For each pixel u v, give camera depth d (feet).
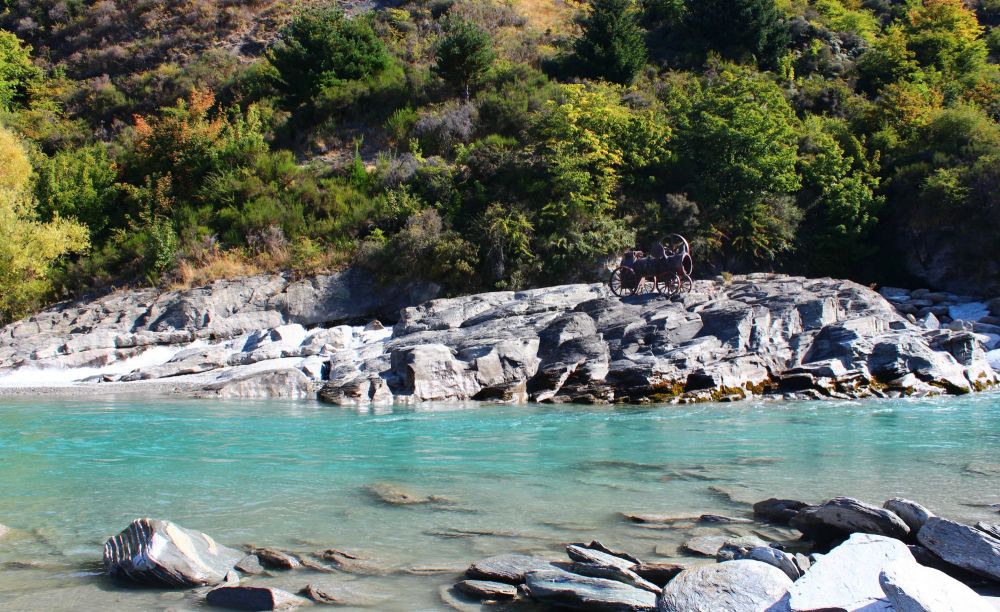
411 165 89.97
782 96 95.96
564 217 79.20
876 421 38.45
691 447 31.27
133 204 95.61
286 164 94.38
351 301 76.69
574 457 29.07
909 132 95.45
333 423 38.50
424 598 14.30
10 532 18.84
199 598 14.34
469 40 107.55
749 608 12.44
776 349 53.78
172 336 68.95
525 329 56.39
